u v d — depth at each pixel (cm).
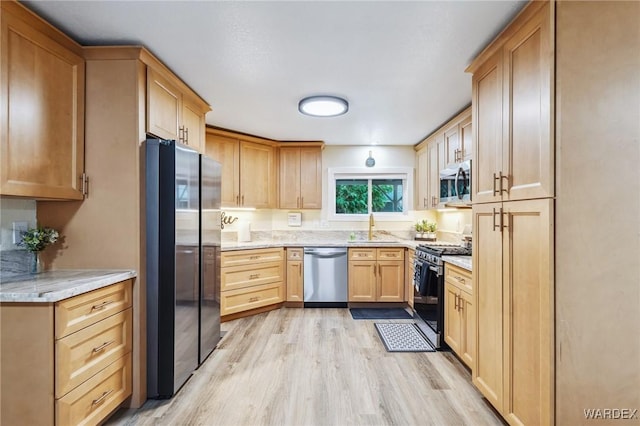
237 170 425
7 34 159
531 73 162
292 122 377
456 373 255
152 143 217
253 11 172
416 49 212
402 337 329
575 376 149
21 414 151
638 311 149
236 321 382
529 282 164
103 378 181
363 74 250
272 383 238
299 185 473
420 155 474
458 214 427
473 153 224
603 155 148
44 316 151
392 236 496
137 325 209
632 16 148
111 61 208
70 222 209
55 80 187
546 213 150
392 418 198
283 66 236
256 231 479
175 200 218
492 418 198
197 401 216
